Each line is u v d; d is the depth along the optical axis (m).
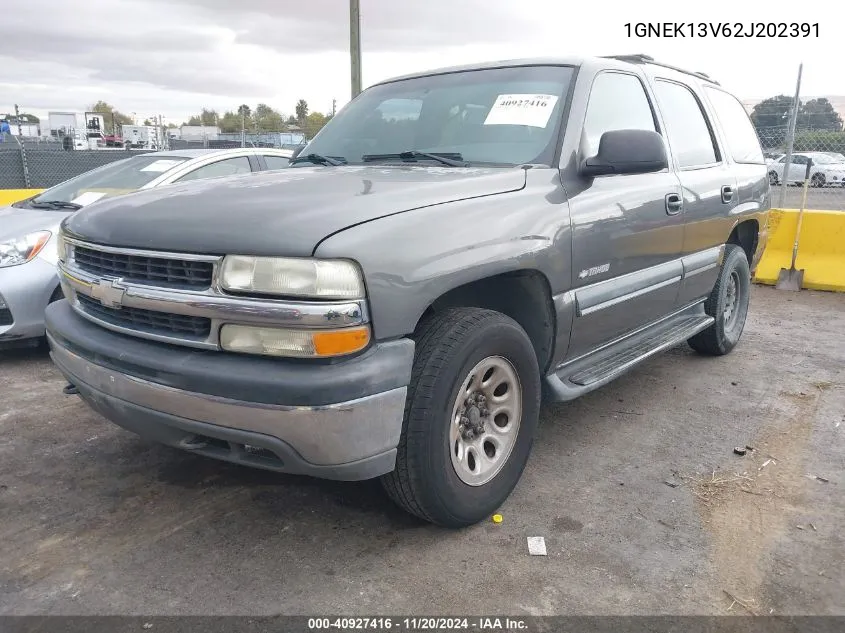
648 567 2.62
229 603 2.39
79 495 3.11
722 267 4.95
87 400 2.81
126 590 2.46
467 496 2.74
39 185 15.41
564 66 3.58
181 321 2.41
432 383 2.51
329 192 2.60
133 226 2.54
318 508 3.01
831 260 8.04
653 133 3.13
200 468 3.37
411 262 2.37
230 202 2.54
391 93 3.99
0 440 3.67
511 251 2.74
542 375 3.26
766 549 2.76
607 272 3.41
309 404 2.21
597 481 3.30
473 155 3.31
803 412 4.23
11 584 2.49
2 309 4.72
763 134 10.12
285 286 2.21
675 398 4.45
